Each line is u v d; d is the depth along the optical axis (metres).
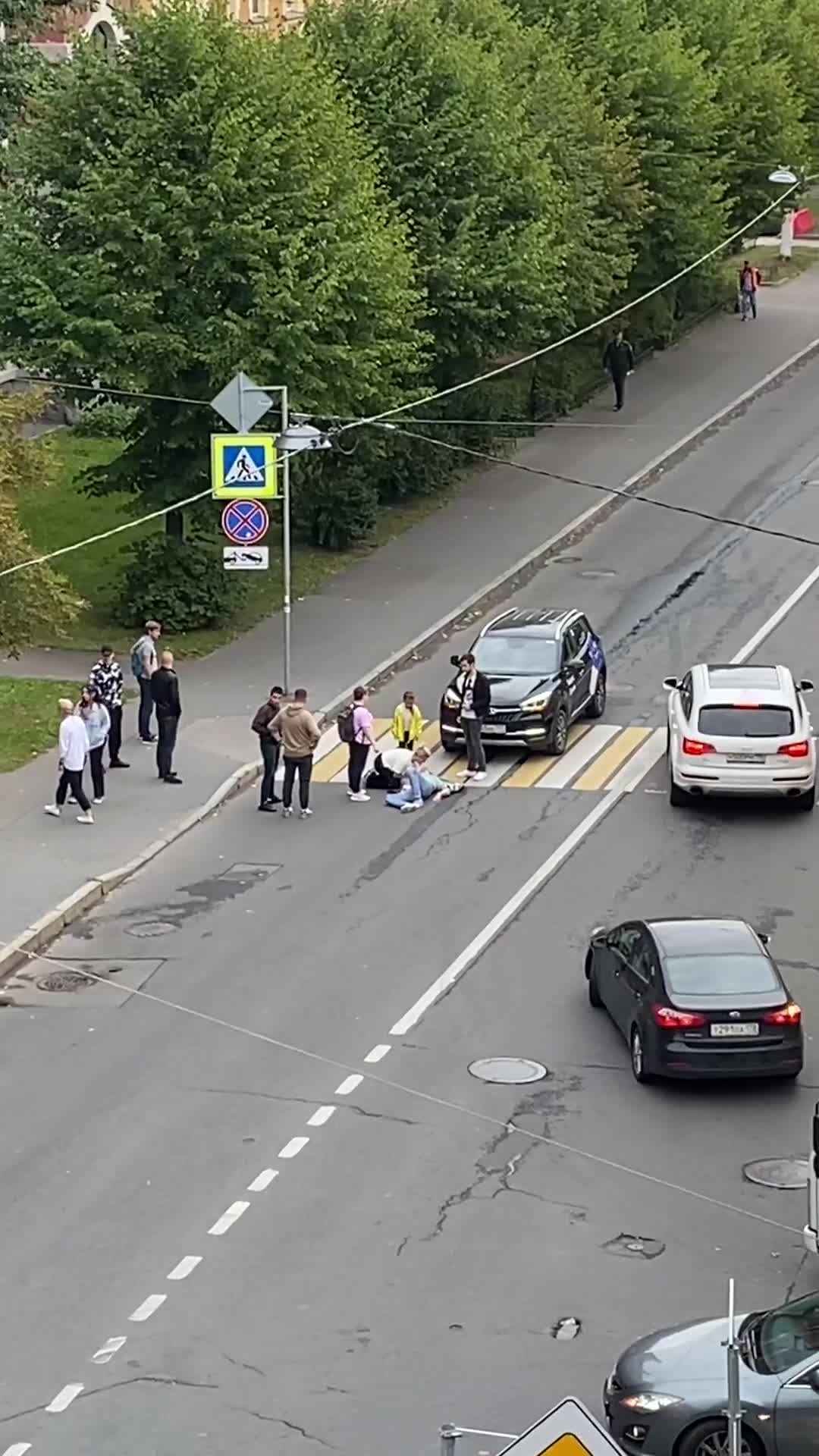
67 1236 17.16
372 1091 20.28
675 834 28.83
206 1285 16.27
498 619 34.47
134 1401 14.45
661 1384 13.16
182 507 38.62
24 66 43.19
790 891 26.39
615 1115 19.81
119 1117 19.67
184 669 36.72
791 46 76.00
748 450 52.19
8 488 32.66
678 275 58.81
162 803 30.08
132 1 52.66
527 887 26.62
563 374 54.91
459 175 45.12
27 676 35.75
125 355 36.88
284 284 36.53
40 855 27.77
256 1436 13.91
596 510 46.97
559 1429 9.34
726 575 42.44
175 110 36.78
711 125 60.72
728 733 29.36
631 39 57.91
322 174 38.12
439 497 48.19
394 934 24.95
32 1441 13.88
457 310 44.97
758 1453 12.86
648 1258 16.84
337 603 40.47
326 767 32.50
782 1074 20.28
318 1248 16.94
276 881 27.03
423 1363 14.99
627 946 21.55
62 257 37.41
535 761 32.59
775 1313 13.91
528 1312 15.85
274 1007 22.61
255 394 33.72
